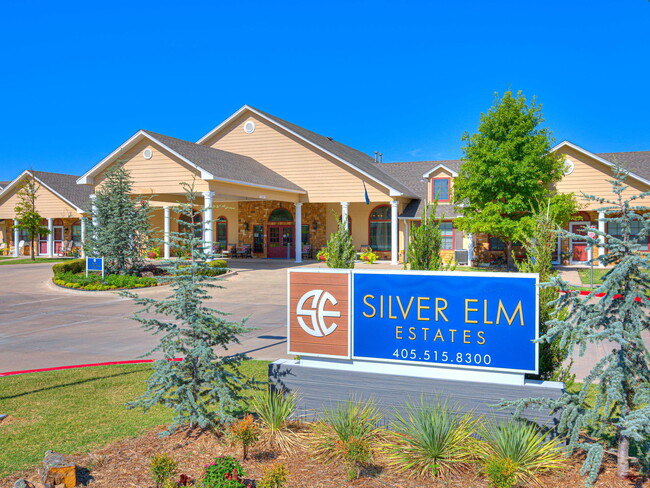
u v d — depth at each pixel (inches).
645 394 209.5
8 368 430.0
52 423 292.2
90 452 248.4
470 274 256.5
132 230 1007.6
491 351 254.4
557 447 231.5
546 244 290.8
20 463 238.1
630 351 220.2
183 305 269.7
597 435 227.9
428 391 263.7
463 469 224.1
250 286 936.3
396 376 269.6
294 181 1331.2
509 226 989.2
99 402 333.1
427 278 263.9
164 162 1073.5
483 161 1034.7
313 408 283.9
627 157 1298.0
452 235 1295.5
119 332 581.3
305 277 284.7
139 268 1015.6
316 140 1360.7
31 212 1497.3
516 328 250.4
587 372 409.7
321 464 233.0
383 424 269.9
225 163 1163.3
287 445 250.5
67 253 1641.2
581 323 219.6
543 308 284.2
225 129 1401.3
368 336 274.5
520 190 1024.9
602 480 213.5
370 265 1251.8
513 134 1016.2
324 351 282.0
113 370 416.5
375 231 1412.4
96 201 1013.2
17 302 803.4
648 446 215.3
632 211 228.1
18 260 1521.9
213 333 268.4
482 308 255.6
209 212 1039.6
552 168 1072.2
